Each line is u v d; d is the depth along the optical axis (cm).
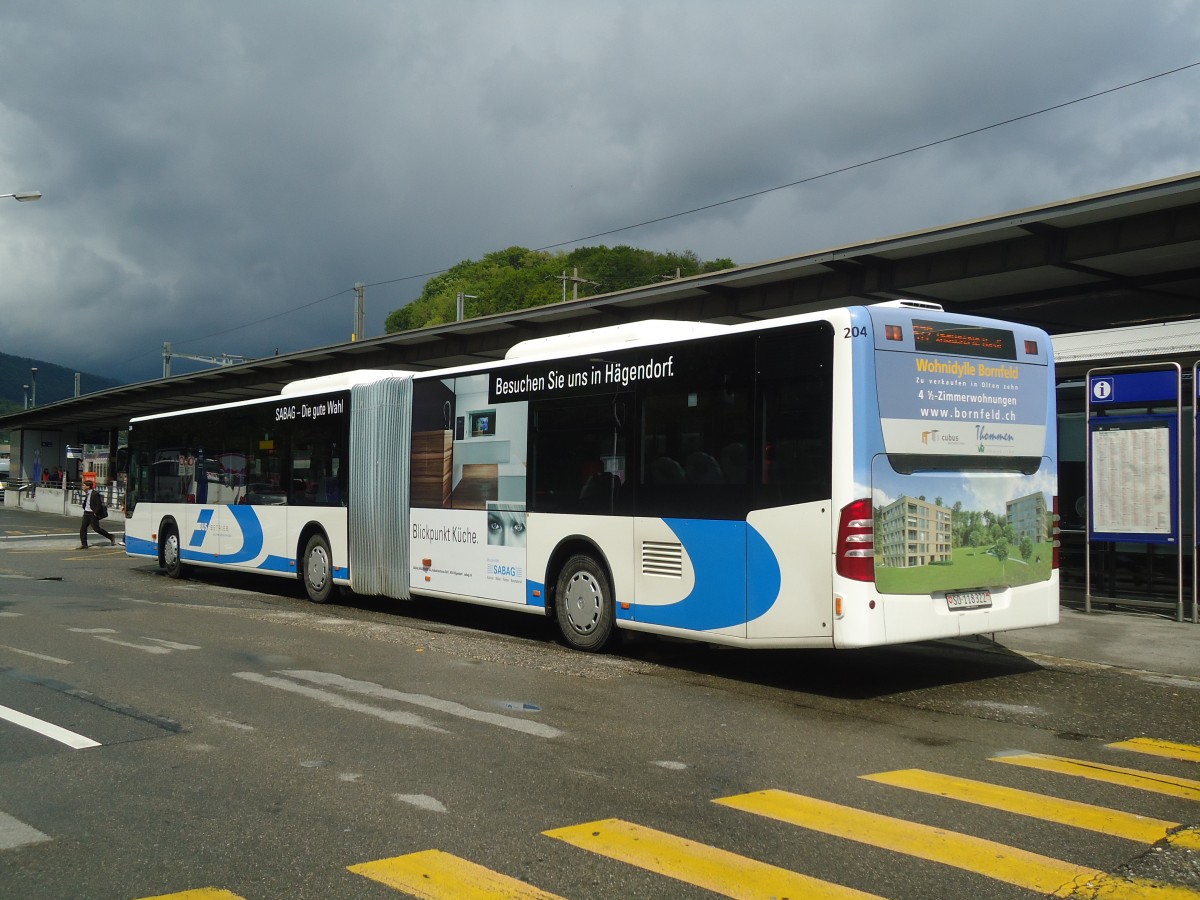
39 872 440
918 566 819
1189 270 1650
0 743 656
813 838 482
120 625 1226
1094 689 867
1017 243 1623
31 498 5694
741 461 882
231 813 517
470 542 1208
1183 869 445
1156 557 1312
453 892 416
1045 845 475
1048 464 918
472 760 616
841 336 809
